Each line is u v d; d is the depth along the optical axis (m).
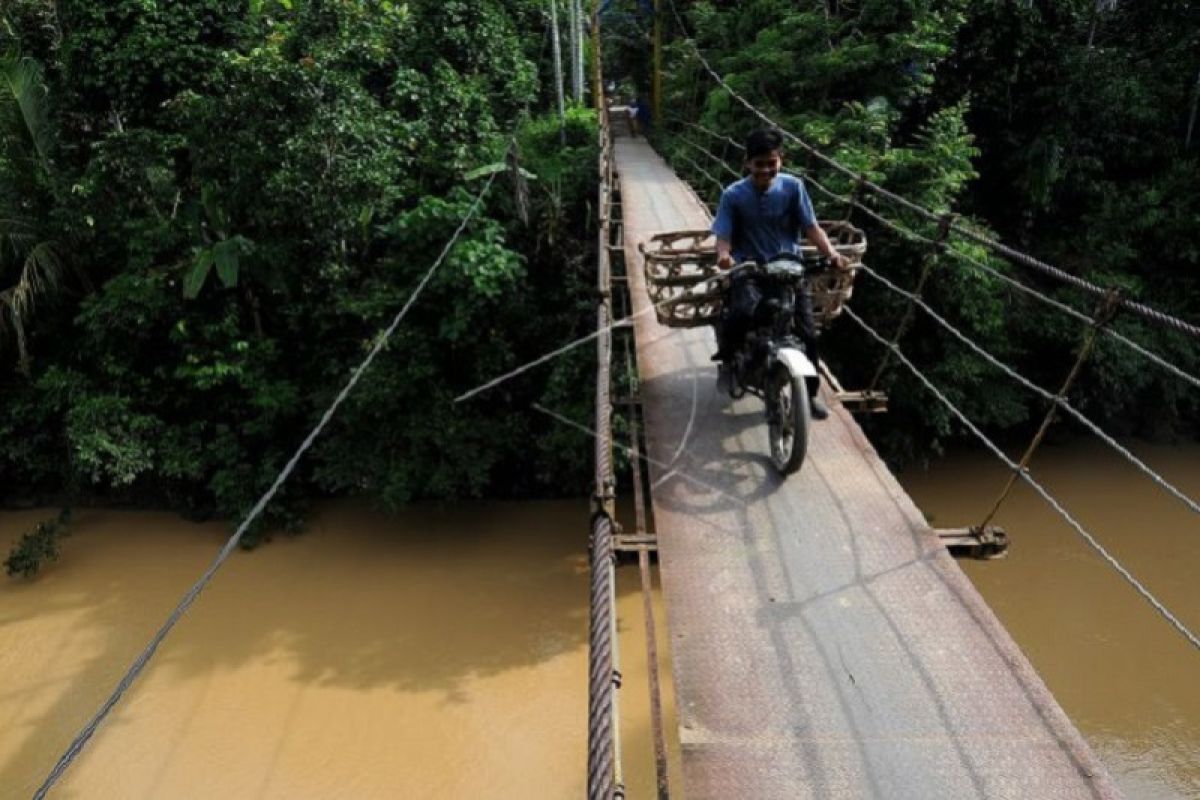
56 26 10.55
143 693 7.93
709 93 12.99
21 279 9.73
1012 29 10.80
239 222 9.77
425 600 9.12
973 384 10.48
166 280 9.84
